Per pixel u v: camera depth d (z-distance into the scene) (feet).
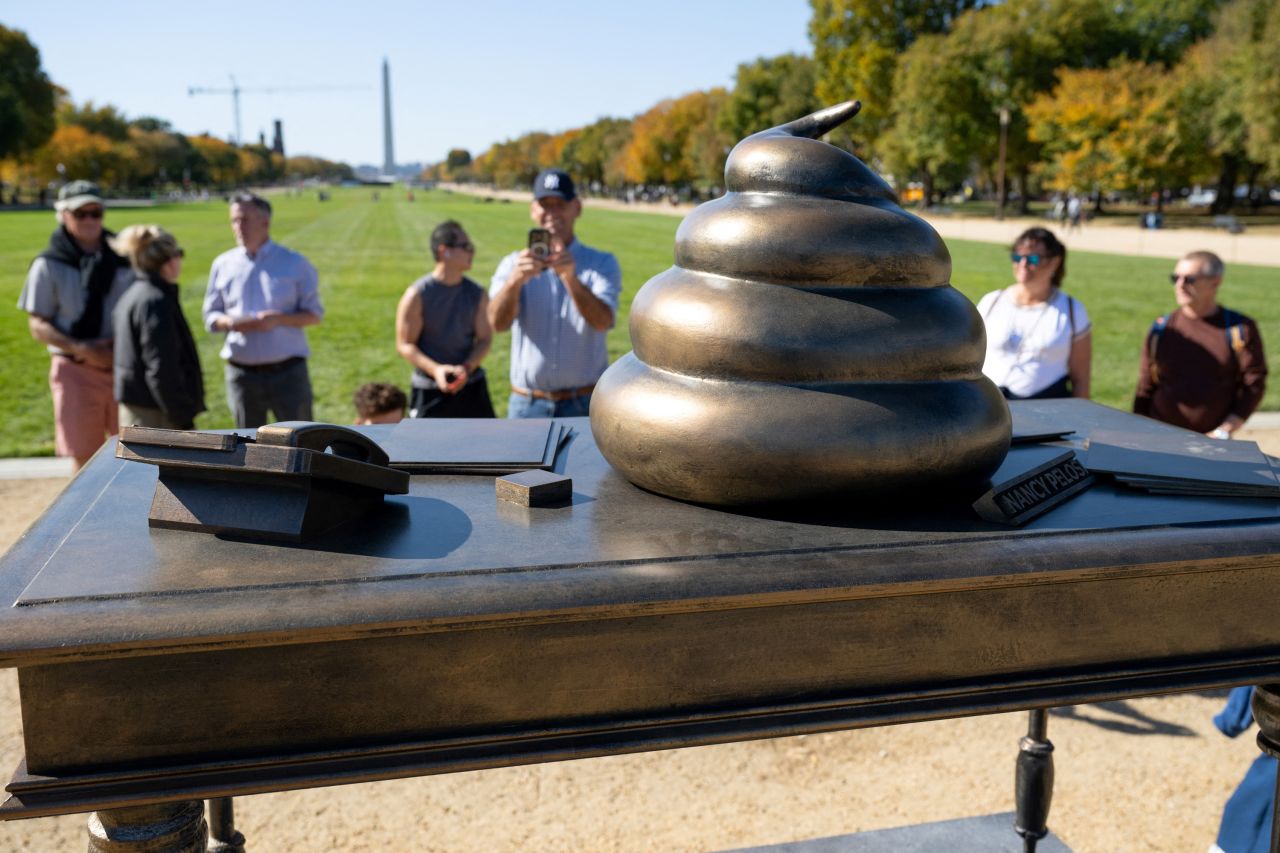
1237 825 9.39
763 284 5.26
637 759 12.49
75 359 19.63
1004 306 16.25
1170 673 5.30
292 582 4.36
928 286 5.53
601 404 5.75
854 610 4.82
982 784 11.75
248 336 20.20
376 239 132.16
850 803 11.37
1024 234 15.70
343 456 5.44
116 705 4.23
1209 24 224.12
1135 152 189.26
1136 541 5.04
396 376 38.65
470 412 18.99
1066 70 202.49
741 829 10.84
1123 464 6.12
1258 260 99.81
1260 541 5.14
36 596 4.20
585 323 17.02
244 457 4.80
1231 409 16.47
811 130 6.04
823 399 5.09
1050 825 10.84
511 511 5.43
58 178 344.90
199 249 106.83
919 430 5.11
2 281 73.87
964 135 211.00
